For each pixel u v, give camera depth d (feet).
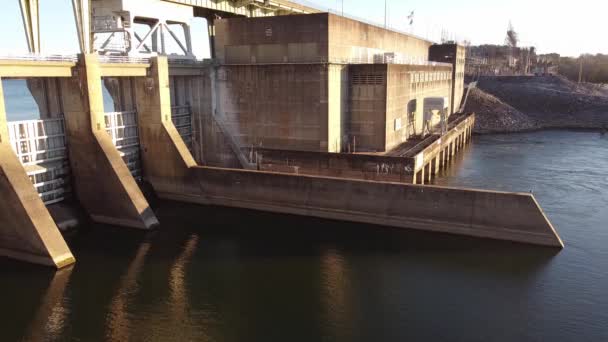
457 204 115.44
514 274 95.76
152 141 148.05
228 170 138.41
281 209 134.41
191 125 173.47
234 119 168.96
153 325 78.54
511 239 111.96
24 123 117.39
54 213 122.31
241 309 83.61
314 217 130.93
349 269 98.99
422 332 76.54
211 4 165.07
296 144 160.56
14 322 79.25
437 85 243.60
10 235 100.78
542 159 214.90
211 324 78.95
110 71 128.67
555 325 77.71
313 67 152.05
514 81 458.09
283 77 157.58
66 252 100.07
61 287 90.99
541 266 99.09
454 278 94.58
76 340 74.49
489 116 335.88
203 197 144.15
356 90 162.81
